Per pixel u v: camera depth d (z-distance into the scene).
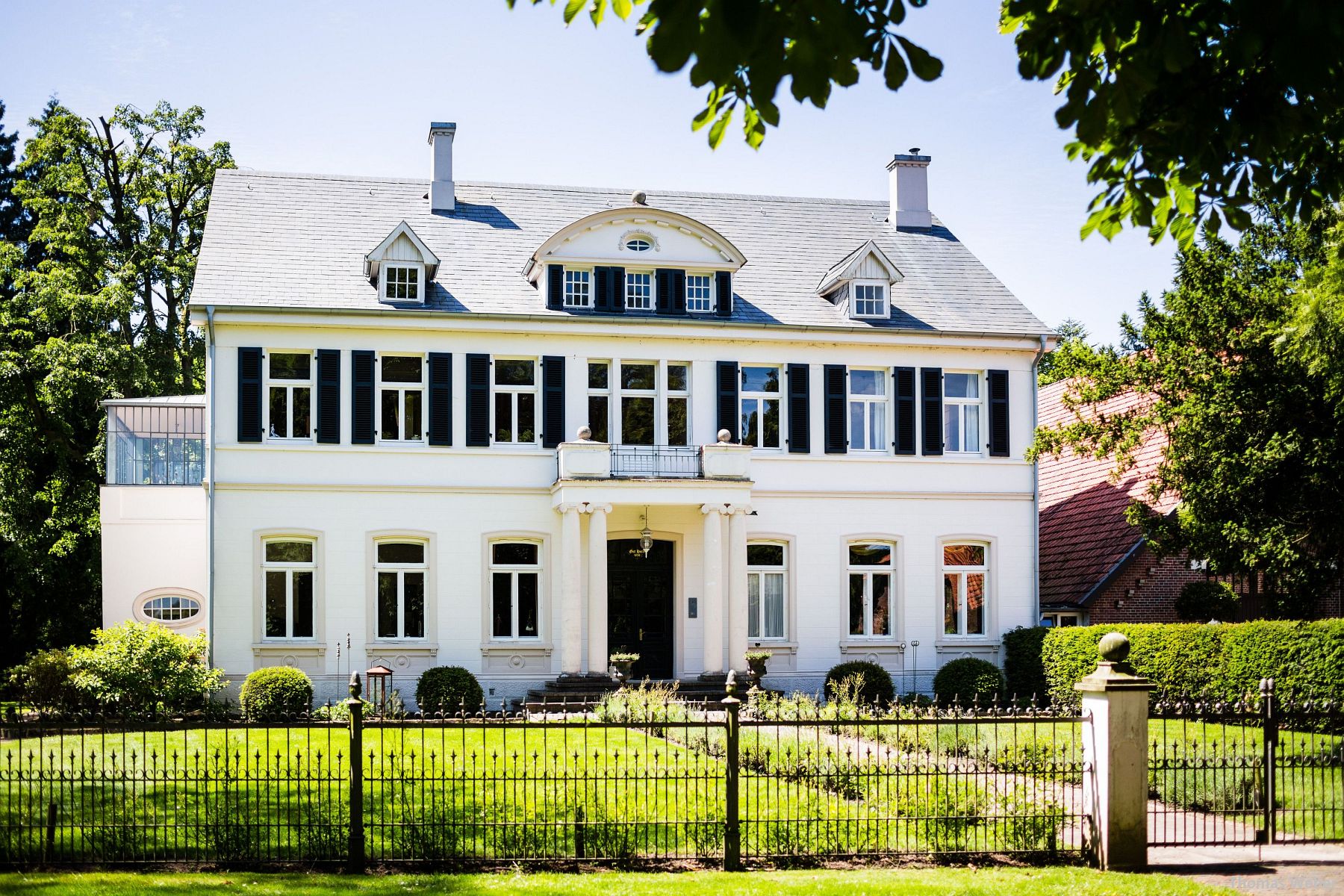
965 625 29.45
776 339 28.69
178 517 26.98
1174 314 23.12
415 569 27.09
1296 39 5.30
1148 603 28.53
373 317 26.83
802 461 28.83
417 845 11.34
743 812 12.45
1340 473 20.45
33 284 33.53
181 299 37.94
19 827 10.98
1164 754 11.83
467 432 27.31
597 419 28.09
